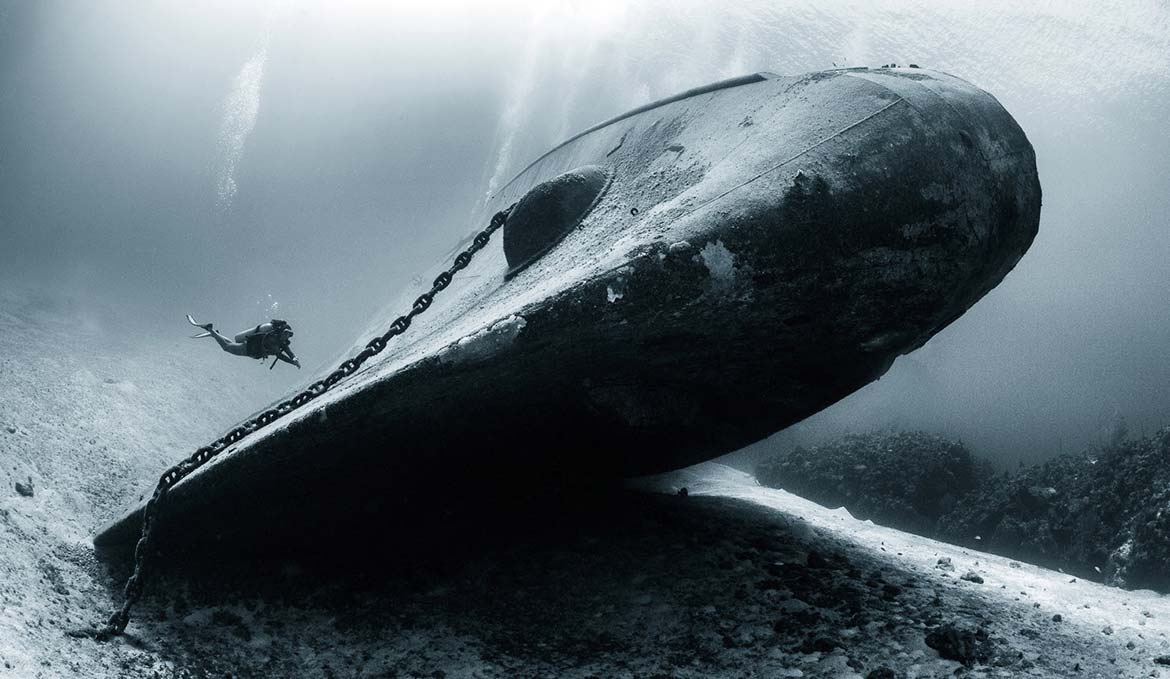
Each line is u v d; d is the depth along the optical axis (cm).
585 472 751
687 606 635
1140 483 900
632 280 588
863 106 653
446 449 682
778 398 695
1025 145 688
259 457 673
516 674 591
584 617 643
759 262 600
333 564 754
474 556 727
